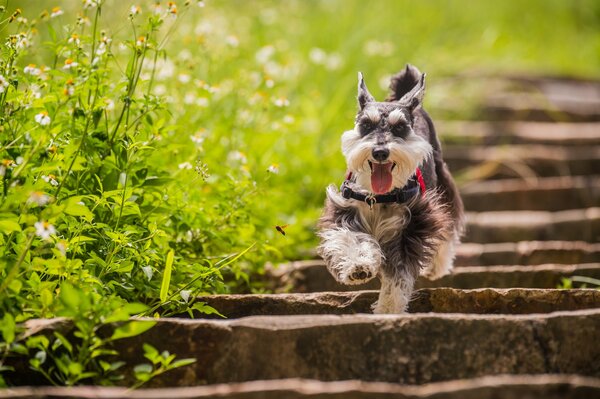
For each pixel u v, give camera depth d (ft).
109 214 18.51
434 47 48.83
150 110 19.43
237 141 27.58
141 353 14.83
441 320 14.83
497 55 53.57
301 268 23.11
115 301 14.69
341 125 34.01
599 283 21.67
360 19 43.06
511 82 46.60
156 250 18.65
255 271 22.74
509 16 60.95
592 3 63.00
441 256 22.34
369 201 18.72
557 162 35.91
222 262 20.04
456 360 14.65
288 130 30.86
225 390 13.08
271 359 14.76
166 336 14.90
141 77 21.90
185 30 32.07
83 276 16.01
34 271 16.10
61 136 18.16
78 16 20.17
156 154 21.57
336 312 18.37
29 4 30.60
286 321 15.03
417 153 18.28
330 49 40.01
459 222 23.39
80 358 13.89
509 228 29.35
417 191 19.06
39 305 15.56
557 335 14.80
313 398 13.01
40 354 13.89
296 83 35.76
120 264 16.90
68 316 13.80
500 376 14.42
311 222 27.63
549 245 26.50
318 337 14.78
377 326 14.80
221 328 14.92
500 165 35.42
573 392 13.23
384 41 41.83
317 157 32.09
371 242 18.31
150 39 20.10
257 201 25.36
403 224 18.74
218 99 28.35
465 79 44.96
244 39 35.96
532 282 22.56
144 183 19.08
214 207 21.94
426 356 14.67
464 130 38.73
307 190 30.35
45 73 19.88
